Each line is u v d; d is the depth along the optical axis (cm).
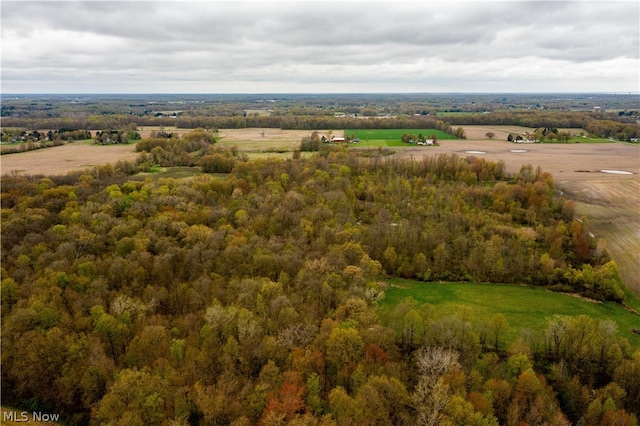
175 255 8850
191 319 7031
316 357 6159
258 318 6812
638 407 5919
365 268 8888
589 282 9462
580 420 5594
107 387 5934
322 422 5316
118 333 6706
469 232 11181
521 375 5872
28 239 9388
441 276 10044
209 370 6138
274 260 8550
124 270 8138
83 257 8600
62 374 6319
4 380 6512
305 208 11825
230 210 11712
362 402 5381
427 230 11131
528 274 10006
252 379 6106
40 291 7362
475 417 5119
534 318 8438
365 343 6391
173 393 5691
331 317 7088
